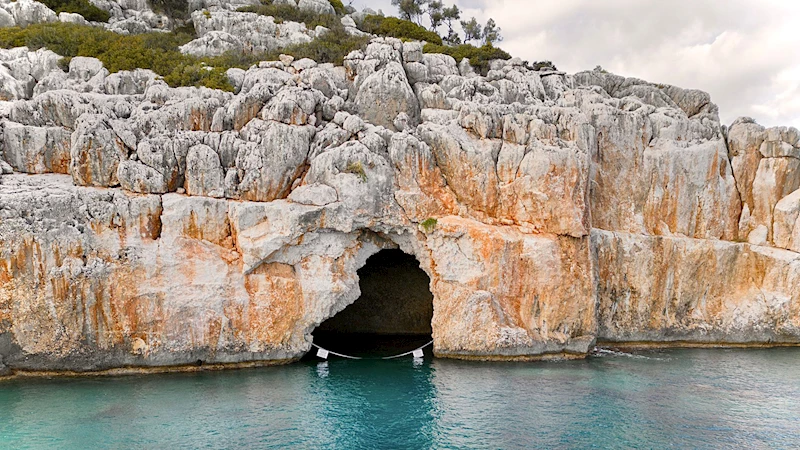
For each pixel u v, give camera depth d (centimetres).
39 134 2895
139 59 3797
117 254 2722
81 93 3097
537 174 3281
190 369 2881
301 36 4672
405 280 4403
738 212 4047
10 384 2611
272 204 2972
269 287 2956
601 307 3722
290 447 2064
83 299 2662
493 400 2597
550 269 3212
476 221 3288
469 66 4406
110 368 2764
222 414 2355
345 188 3048
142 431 2153
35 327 2620
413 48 4075
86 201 2725
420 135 3397
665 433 2245
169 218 2822
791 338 3856
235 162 3019
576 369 3116
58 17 4434
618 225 3806
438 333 3266
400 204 3203
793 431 2286
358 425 2288
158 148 2917
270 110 3145
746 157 4044
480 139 3422
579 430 2259
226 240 2941
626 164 3819
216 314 2850
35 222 2617
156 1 5400
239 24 4638
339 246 3117
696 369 3192
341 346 3897
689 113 4456
